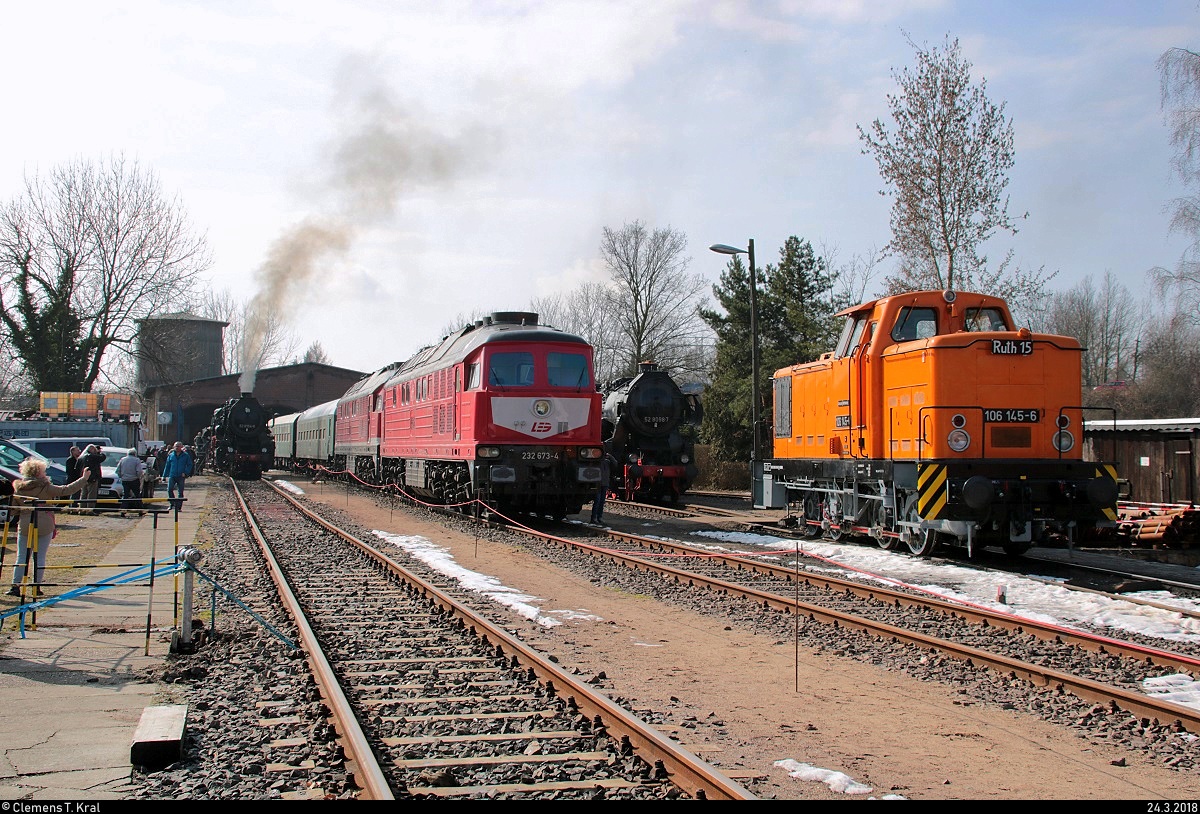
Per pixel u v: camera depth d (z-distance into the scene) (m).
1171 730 6.52
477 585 12.64
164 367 52.19
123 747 6.05
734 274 43.22
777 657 8.81
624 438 29.50
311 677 7.76
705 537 19.22
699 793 5.10
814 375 18.09
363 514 24.69
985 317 15.84
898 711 7.12
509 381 20.77
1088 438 24.69
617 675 8.09
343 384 74.06
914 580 13.25
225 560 15.59
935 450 14.16
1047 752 6.21
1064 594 12.03
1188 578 13.78
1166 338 38.22
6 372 61.28
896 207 31.73
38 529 10.81
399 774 5.57
